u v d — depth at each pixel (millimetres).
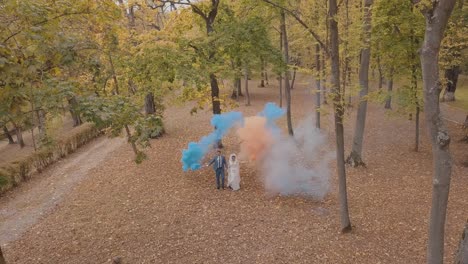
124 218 10875
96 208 11742
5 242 9984
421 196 11727
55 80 5980
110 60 12172
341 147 8859
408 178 13344
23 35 5352
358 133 14359
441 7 4996
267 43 14648
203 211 11062
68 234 10125
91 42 6988
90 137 22484
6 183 14039
